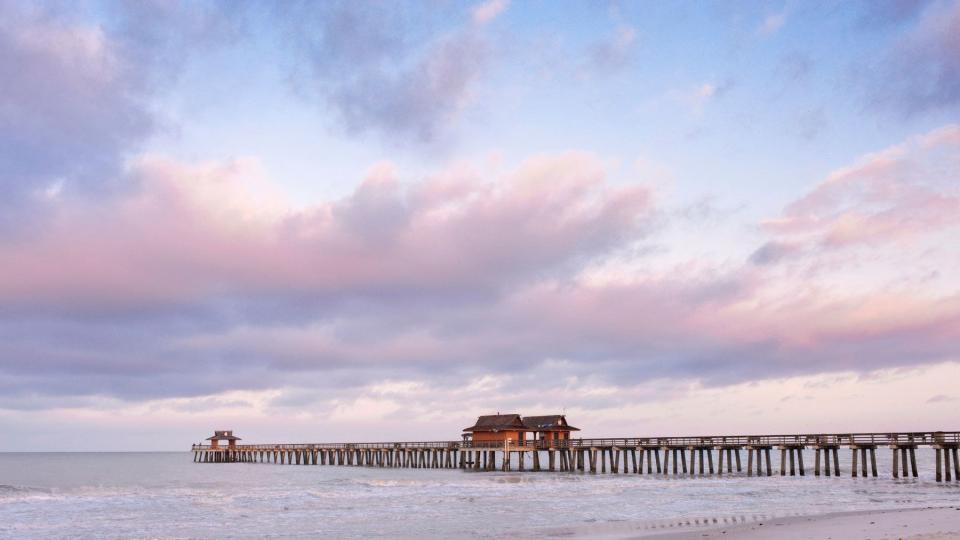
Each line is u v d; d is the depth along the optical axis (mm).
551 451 87062
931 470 89062
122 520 38938
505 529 35281
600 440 80312
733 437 71812
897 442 62531
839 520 35344
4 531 35156
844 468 96375
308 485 63406
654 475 75562
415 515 41344
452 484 62688
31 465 155125
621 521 37594
